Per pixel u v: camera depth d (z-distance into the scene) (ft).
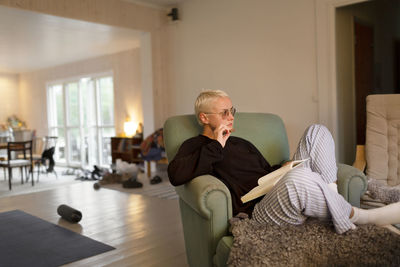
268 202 4.36
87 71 25.41
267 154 6.47
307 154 5.41
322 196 4.10
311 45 12.86
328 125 12.56
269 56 14.05
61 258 7.27
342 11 12.72
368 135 8.11
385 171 7.72
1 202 12.63
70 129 27.48
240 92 15.11
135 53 22.02
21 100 31.89
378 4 15.42
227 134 5.25
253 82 14.62
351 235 4.00
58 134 28.66
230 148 5.50
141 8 16.84
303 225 4.26
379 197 5.93
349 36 13.23
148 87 17.84
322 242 3.96
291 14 13.32
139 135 20.45
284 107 13.74
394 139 7.90
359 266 3.73
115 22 15.84
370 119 8.21
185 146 5.44
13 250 7.81
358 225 4.31
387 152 7.89
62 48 21.40
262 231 4.10
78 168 26.25
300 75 13.23
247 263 3.83
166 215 10.34
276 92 13.93
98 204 12.01
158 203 11.85
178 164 4.98
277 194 4.24
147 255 7.33
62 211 10.17
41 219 10.29
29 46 20.61
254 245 3.93
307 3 12.86
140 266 6.79
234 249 3.99
